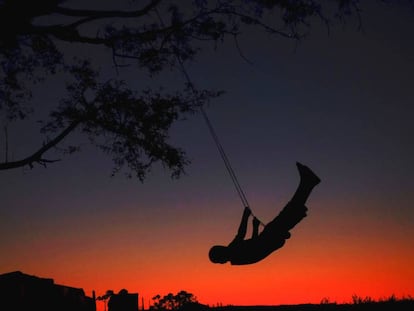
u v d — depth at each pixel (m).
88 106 17.50
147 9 13.84
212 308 22.80
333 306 19.45
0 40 13.09
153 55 16.58
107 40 15.02
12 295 21.42
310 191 9.36
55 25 13.36
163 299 29.33
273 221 9.49
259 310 20.95
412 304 18.19
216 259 9.72
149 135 17.67
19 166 15.44
